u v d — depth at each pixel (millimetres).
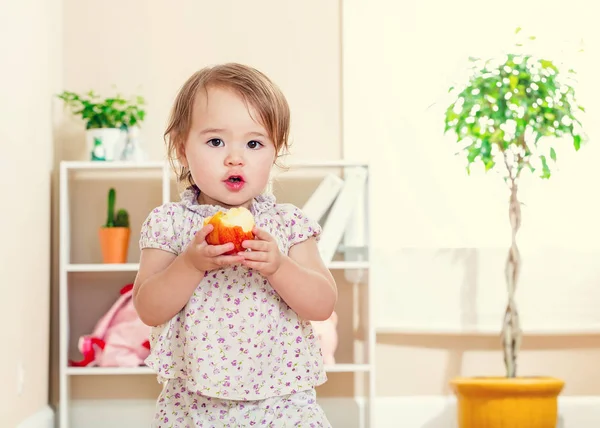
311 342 1493
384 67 3396
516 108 3020
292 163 3072
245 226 1318
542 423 2816
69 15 3375
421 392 3330
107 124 3182
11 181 2578
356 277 3303
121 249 3133
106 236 3127
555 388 2818
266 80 1487
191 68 3381
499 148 3064
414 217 3365
